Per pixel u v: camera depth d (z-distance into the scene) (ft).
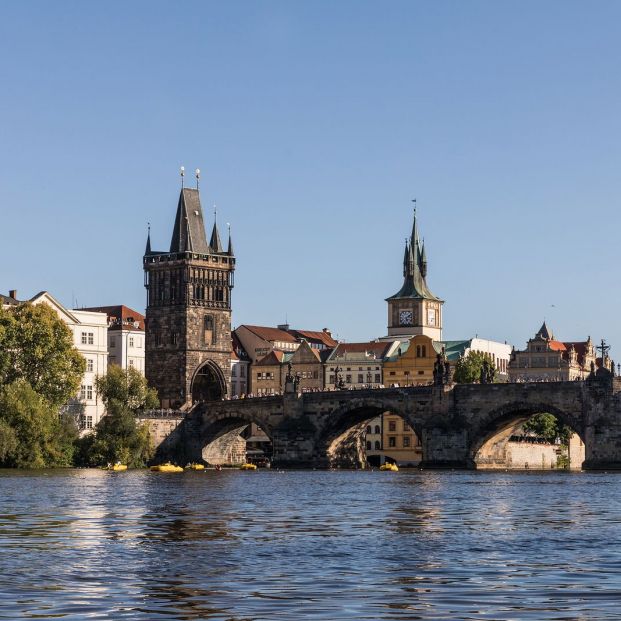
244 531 293.43
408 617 168.86
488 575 209.67
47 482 589.32
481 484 597.52
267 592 190.70
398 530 297.74
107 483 581.94
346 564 224.74
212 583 200.13
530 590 192.24
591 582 200.95
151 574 210.38
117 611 173.58
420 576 208.54
